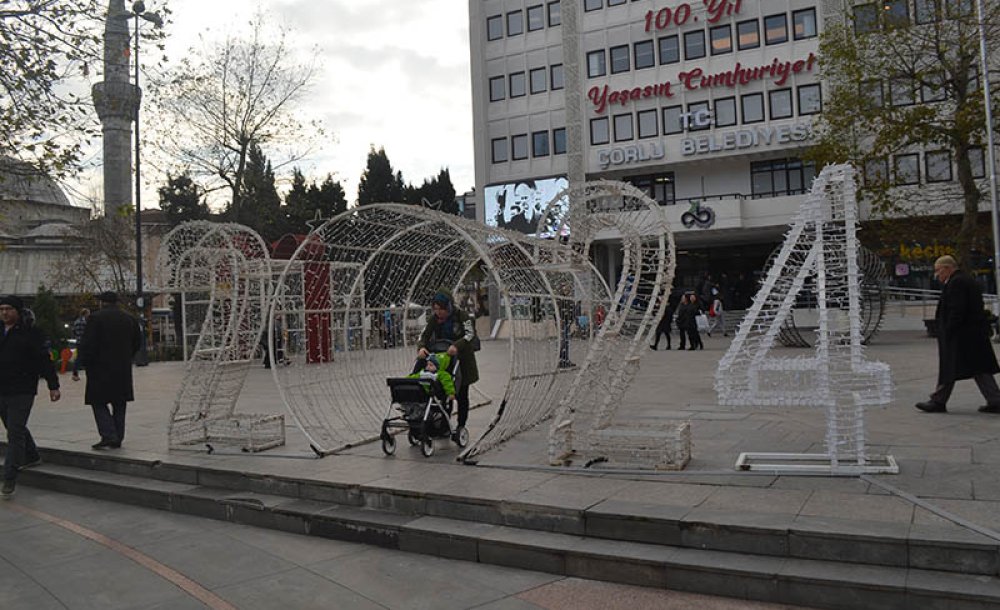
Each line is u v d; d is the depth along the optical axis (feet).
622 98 113.60
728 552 14.46
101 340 26.53
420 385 23.02
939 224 78.43
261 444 25.71
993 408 25.85
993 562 12.42
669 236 22.20
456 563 16.47
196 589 15.40
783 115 104.58
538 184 121.39
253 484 21.80
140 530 20.13
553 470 20.16
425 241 29.84
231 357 28.58
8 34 34.40
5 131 35.58
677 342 79.51
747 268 119.55
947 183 86.07
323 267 30.96
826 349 17.87
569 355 33.04
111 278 110.42
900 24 69.56
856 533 13.41
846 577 12.76
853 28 76.84
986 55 62.80
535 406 28.35
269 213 102.53
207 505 21.31
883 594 12.32
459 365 24.61
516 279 28.09
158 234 115.14
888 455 19.06
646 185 116.47
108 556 17.85
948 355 26.27
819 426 25.20
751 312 18.26
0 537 19.83
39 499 24.30
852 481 17.20
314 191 144.87
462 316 25.75
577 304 34.19
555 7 120.47
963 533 13.15
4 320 24.49
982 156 82.23
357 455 23.86
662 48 111.96
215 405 29.50
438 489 18.71
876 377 17.75
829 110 77.20
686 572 13.99
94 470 25.84
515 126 123.34
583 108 116.88
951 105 80.59
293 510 19.53
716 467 19.45
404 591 14.94
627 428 21.40
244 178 99.30
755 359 18.54
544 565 15.55
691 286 123.54
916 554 12.93
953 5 67.97
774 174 108.58
